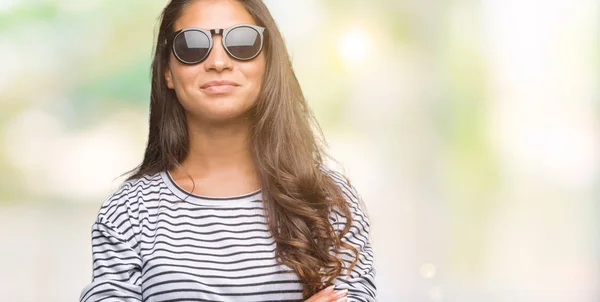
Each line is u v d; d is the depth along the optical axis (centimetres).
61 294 591
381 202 755
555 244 732
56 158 747
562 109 801
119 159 759
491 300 605
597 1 798
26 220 711
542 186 784
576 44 803
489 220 760
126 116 769
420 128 784
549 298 615
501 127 798
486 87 796
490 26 800
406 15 791
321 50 782
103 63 767
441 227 747
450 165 779
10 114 746
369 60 786
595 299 621
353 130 782
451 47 796
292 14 780
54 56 760
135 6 770
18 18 753
